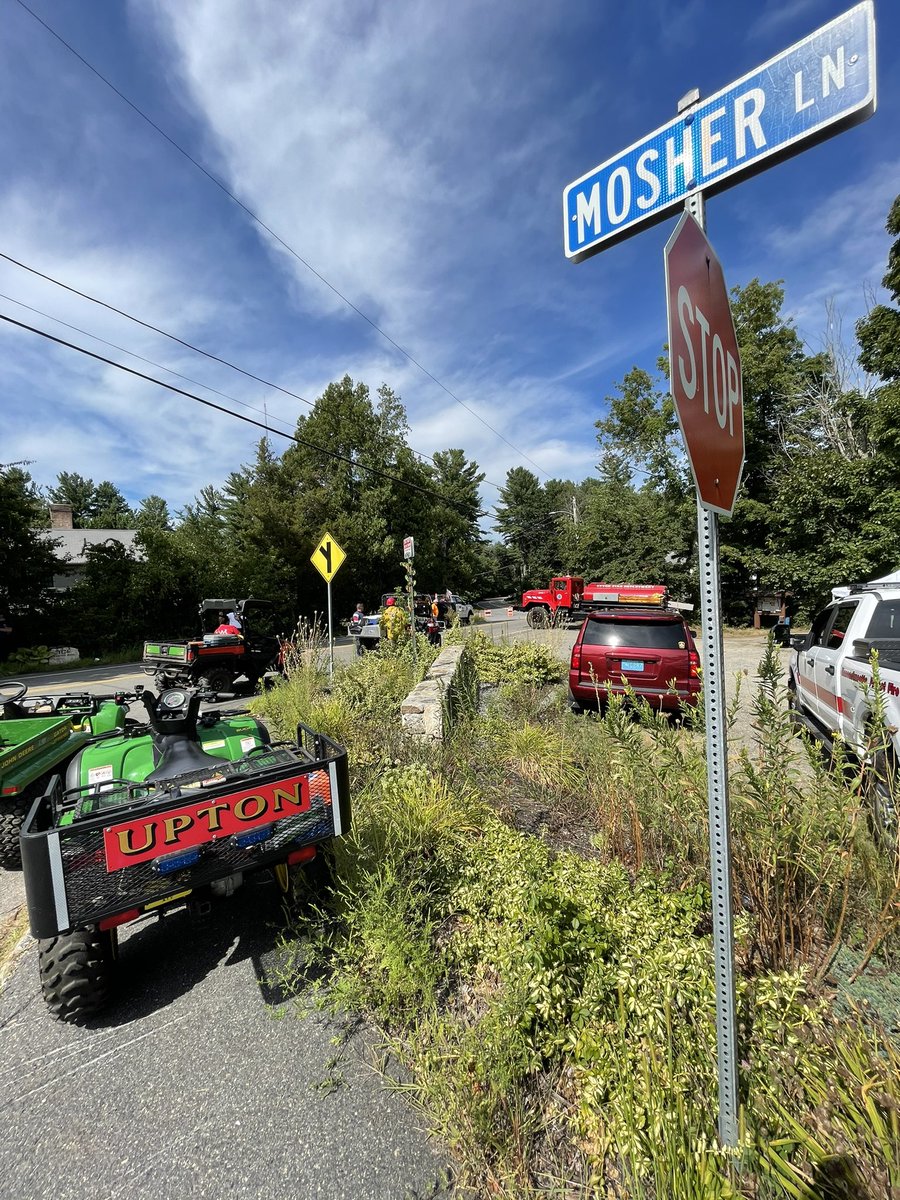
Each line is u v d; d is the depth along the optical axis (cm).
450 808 357
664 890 263
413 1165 172
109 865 214
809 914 236
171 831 227
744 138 144
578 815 396
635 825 304
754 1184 143
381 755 475
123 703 477
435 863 310
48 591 1970
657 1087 166
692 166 155
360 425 3438
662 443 2436
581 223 189
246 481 3362
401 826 334
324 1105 194
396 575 3572
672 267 130
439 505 4356
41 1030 236
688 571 2456
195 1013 242
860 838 257
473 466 5431
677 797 284
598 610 740
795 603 1952
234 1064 214
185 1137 184
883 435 1366
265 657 1098
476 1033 201
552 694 789
